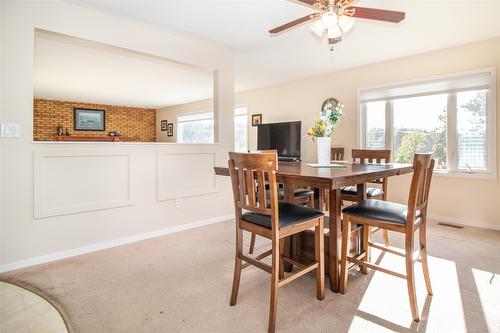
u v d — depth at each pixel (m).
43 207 2.37
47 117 7.29
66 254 2.49
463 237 2.98
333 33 1.99
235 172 1.70
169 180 3.20
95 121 8.03
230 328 1.50
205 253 2.57
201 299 1.79
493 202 3.35
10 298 1.81
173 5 2.51
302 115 5.23
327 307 1.69
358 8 1.86
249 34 3.17
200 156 3.48
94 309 1.68
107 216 2.74
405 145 4.07
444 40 3.34
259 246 2.74
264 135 5.52
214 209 3.65
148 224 3.03
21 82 2.25
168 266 2.29
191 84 5.64
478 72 3.37
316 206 2.82
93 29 2.60
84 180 2.59
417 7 2.53
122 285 1.97
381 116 4.28
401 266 2.23
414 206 1.56
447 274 2.10
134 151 2.92
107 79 5.21
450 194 3.66
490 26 2.94
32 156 2.31
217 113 3.65
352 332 1.46
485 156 3.41
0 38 2.15
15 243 2.24
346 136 4.62
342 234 1.84
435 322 1.53
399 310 1.65
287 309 1.67
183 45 3.25
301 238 2.13
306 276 2.11
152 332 1.47
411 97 3.94
